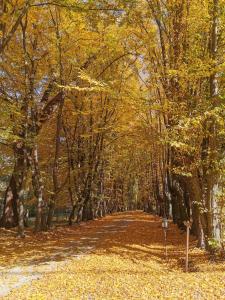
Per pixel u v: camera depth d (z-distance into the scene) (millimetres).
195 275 10234
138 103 13016
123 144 31828
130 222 31219
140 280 9789
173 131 11758
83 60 21000
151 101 12992
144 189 53375
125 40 18172
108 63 21672
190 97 12641
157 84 13281
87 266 11594
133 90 15336
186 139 11930
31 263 12188
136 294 8422
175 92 12648
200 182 13758
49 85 21250
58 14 18125
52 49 19062
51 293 8594
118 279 9836
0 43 14680
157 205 44125
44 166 27312
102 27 17484
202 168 13570
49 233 20312
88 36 18547
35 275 10500
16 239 17500
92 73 21172
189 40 13281
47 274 10562
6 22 13961
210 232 13031
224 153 13039
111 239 17906
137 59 19125
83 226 27078
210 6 12461
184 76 11984
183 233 19766
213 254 12711
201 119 11422
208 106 11922
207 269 11297
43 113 21234
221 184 12953
